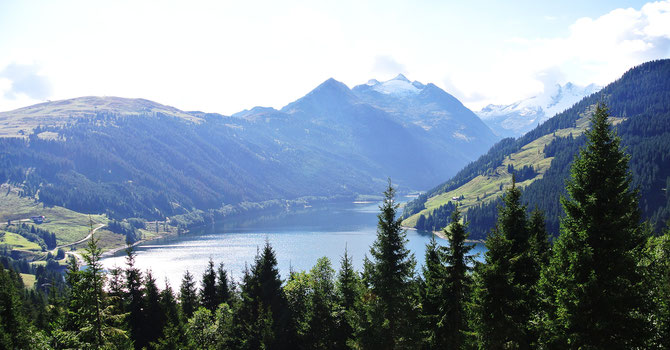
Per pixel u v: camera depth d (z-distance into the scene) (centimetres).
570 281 2348
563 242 2472
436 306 3772
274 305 6009
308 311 5369
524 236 3138
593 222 2297
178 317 6519
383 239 3662
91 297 3491
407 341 3588
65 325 4538
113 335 3653
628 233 2281
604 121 2438
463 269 3353
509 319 2727
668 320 2394
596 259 2294
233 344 6072
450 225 3428
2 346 4781
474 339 3008
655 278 2516
